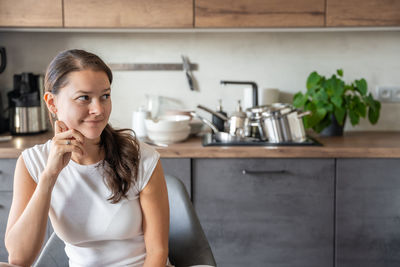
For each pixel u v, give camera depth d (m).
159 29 2.41
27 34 2.64
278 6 2.28
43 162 1.20
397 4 2.26
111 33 2.66
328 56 2.66
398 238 2.16
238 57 2.67
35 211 1.09
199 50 2.67
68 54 1.09
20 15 2.26
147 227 1.22
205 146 2.16
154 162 1.23
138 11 2.28
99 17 2.28
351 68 2.67
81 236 1.20
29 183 1.19
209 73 2.69
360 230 2.16
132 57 2.67
